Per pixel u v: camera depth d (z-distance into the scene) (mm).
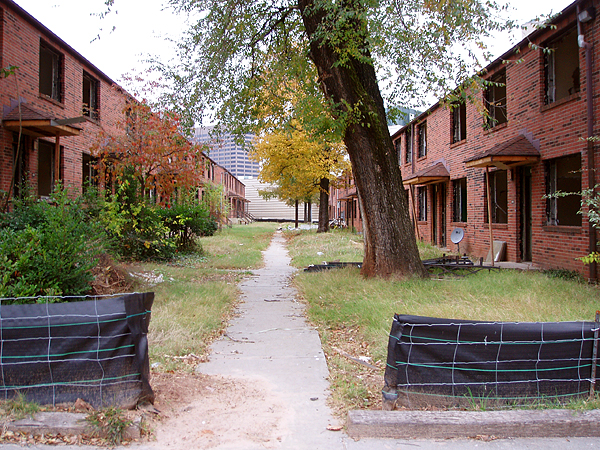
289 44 11047
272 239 27156
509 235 12391
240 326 6258
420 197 20375
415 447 3018
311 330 6043
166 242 12945
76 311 3424
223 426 3303
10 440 3031
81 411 3342
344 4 8211
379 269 9086
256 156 25125
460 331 3457
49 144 13367
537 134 10883
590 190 6953
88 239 7531
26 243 5934
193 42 10617
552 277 8945
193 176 13992
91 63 15312
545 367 3500
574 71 11000
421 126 19844
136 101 13820
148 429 3191
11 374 3393
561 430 3143
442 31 8547
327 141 8398
